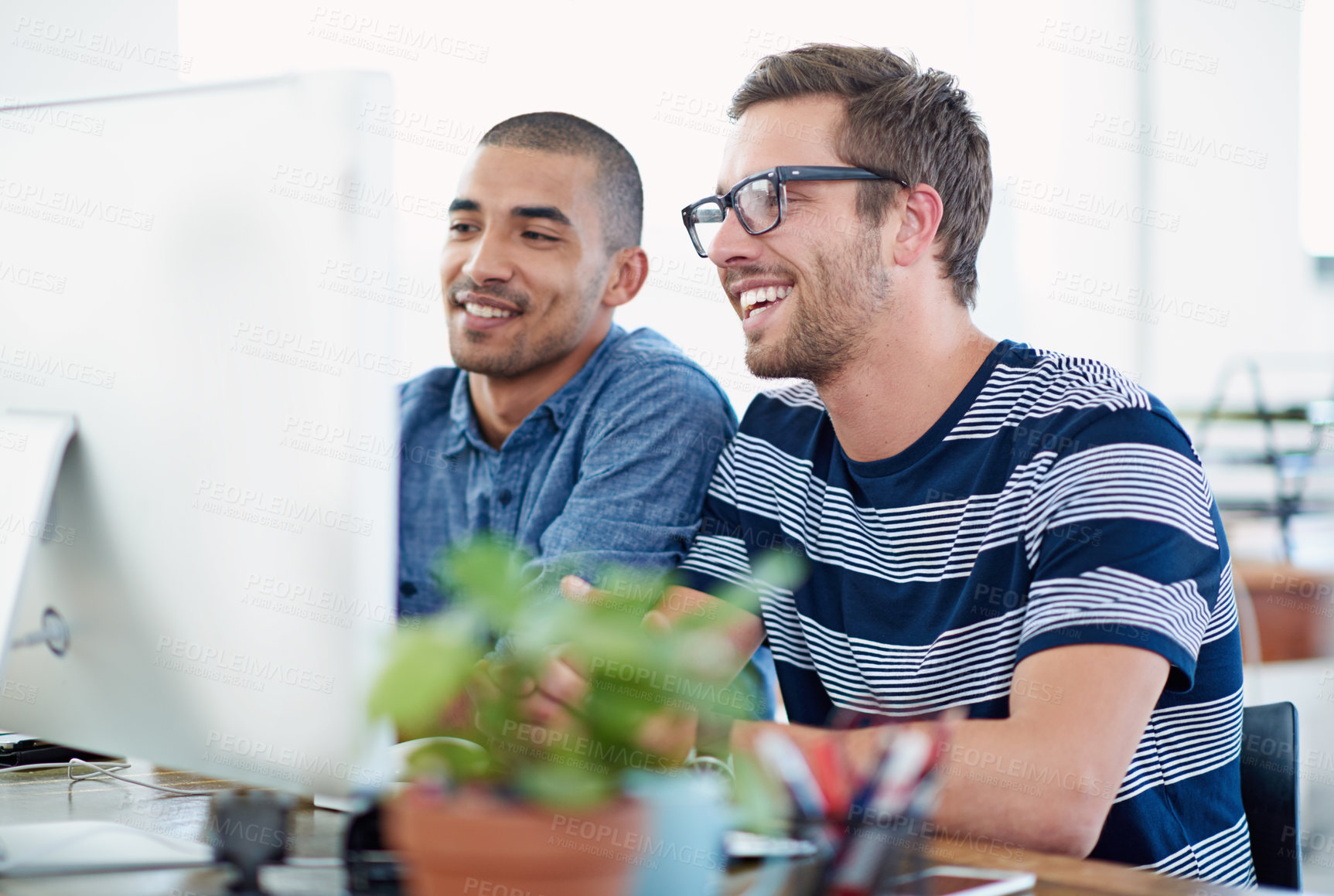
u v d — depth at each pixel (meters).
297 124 0.67
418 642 0.50
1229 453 3.19
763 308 1.31
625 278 1.71
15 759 1.13
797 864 0.71
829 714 1.30
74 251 0.76
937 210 1.26
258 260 0.68
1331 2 3.64
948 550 1.18
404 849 0.51
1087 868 0.76
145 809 0.93
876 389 1.26
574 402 1.60
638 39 2.93
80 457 0.76
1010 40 3.56
